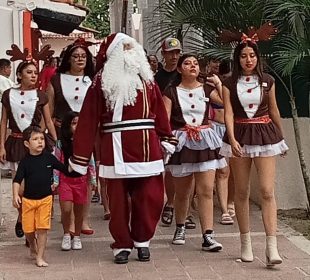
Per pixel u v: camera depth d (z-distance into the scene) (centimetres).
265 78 767
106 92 777
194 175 838
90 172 852
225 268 771
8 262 802
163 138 801
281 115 987
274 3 918
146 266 782
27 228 789
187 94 831
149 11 1534
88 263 795
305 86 980
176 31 1021
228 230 918
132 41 786
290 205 994
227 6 969
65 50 905
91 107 786
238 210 786
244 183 779
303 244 848
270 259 760
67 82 898
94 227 946
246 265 779
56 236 902
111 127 782
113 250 805
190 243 861
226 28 971
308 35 930
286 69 904
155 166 784
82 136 785
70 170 790
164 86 933
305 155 990
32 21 1509
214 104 900
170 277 747
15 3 1362
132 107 779
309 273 753
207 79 884
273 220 766
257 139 761
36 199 782
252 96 761
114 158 778
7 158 856
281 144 771
